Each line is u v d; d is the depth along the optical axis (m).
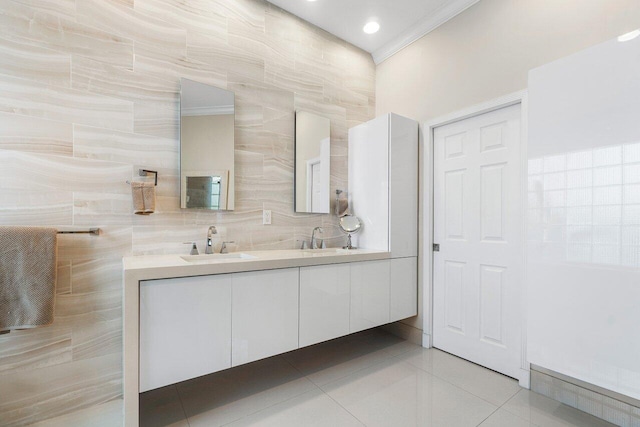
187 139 2.02
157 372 1.46
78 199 1.71
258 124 2.37
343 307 2.18
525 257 2.02
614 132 1.39
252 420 1.65
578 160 1.51
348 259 2.20
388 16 2.57
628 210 1.35
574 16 1.80
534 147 1.68
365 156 2.76
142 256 1.87
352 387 1.99
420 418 1.67
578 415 1.70
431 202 2.65
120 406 1.74
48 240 1.52
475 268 2.34
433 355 2.49
